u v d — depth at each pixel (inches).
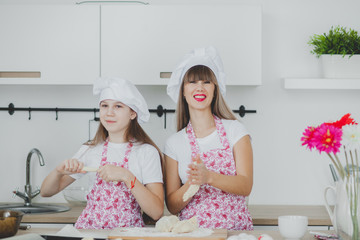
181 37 105.0
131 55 105.3
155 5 105.1
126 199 80.7
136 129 85.5
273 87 117.0
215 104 88.0
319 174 116.6
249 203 116.8
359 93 116.6
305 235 68.1
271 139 117.0
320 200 116.6
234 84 105.0
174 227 67.1
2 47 105.8
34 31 105.7
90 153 85.0
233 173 83.3
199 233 66.7
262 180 116.9
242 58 104.9
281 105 116.9
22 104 119.7
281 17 116.8
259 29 104.8
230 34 104.8
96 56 105.5
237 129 85.0
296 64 116.8
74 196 110.0
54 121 119.6
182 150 84.9
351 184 57.6
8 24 105.7
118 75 105.7
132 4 107.6
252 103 116.9
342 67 106.8
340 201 58.9
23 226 71.6
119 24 105.2
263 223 97.3
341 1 116.3
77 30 105.5
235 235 64.7
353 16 116.3
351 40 108.3
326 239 64.2
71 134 119.3
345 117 58.1
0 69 105.9
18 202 119.5
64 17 105.5
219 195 81.7
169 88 88.8
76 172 77.0
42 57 105.8
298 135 117.0
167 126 117.6
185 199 73.6
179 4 116.5
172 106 117.8
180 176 85.1
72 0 117.9
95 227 80.2
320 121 116.8
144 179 81.7
